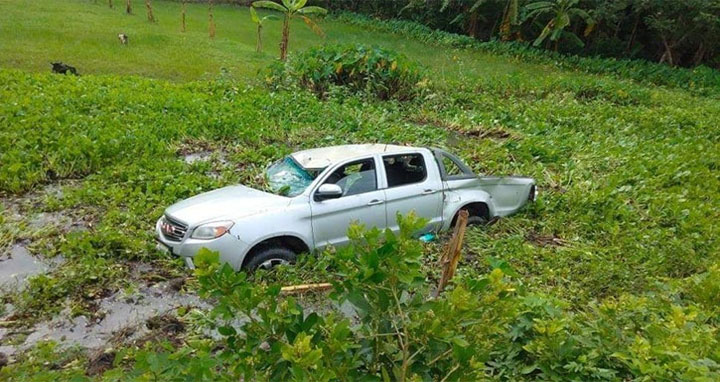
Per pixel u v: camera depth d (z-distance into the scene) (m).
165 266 6.24
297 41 26.14
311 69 15.69
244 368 2.74
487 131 13.38
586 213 8.59
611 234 7.85
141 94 12.70
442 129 13.09
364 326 3.01
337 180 6.73
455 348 2.71
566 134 13.09
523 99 17.42
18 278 5.94
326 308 5.50
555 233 8.02
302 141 11.18
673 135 14.19
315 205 6.45
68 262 6.21
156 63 17.52
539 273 6.66
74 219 7.41
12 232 6.82
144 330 5.18
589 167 10.84
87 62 16.56
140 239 6.69
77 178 8.86
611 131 14.23
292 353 2.40
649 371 3.60
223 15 31.28
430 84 16.25
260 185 7.27
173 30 23.66
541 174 10.19
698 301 5.48
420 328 2.80
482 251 7.12
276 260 6.24
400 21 33.28
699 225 8.28
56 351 4.74
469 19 31.31
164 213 6.65
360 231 2.93
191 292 5.83
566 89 18.55
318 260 6.27
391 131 11.84
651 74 24.39
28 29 19.41
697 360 3.72
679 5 24.59
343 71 15.89
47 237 6.82
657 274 6.77
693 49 28.27
